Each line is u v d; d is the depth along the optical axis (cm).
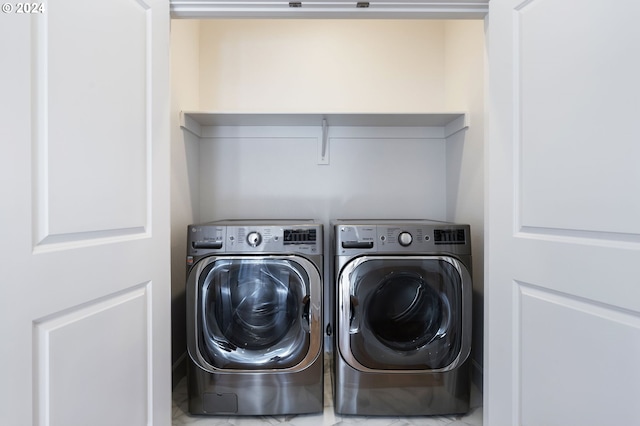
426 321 149
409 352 146
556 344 96
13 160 66
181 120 180
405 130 218
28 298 68
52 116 74
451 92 208
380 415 147
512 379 111
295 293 146
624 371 81
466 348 146
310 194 217
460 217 194
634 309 79
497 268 116
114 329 92
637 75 77
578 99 89
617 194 81
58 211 75
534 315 103
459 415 150
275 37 218
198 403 145
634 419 79
